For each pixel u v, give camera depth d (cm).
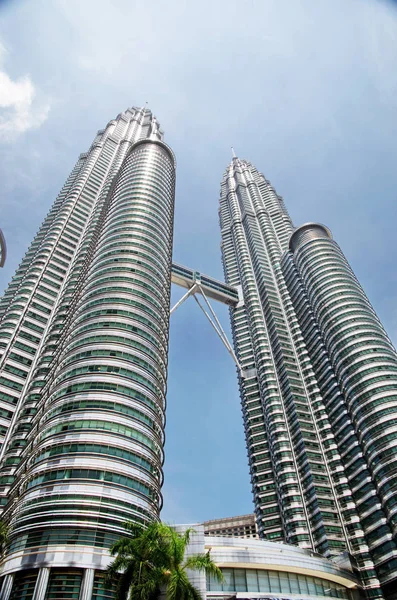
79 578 4181
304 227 15175
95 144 18262
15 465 7319
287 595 5300
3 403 8450
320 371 11612
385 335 10962
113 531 4656
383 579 7394
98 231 11006
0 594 4062
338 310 11394
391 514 7706
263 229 18375
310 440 10438
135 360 6788
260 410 12519
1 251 4856
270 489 10712
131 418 5934
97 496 4894
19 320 9975
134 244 9206
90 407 5828
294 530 9156
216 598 4950
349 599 6153
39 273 11294
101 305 7594
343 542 8450
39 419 6538
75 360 6638
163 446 6506
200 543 4856
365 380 9538
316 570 5784
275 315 14138
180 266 15438
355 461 9250
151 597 2872
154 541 3044
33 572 4175
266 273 16000
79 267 11381
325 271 12769
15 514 4991
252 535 15988
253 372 13525
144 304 7900
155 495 5544
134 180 11825
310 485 9581
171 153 14075
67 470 5084
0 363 9000
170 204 11806
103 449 5391
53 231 12756
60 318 9931
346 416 10044
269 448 11494
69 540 4434
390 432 8419
